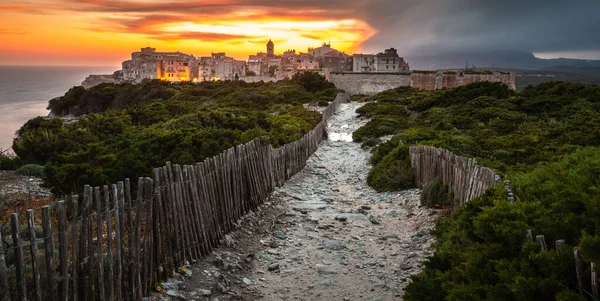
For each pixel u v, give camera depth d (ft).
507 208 18.51
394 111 140.15
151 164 41.01
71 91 239.50
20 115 230.89
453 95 137.80
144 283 21.90
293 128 81.41
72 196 17.47
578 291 13.76
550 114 88.84
